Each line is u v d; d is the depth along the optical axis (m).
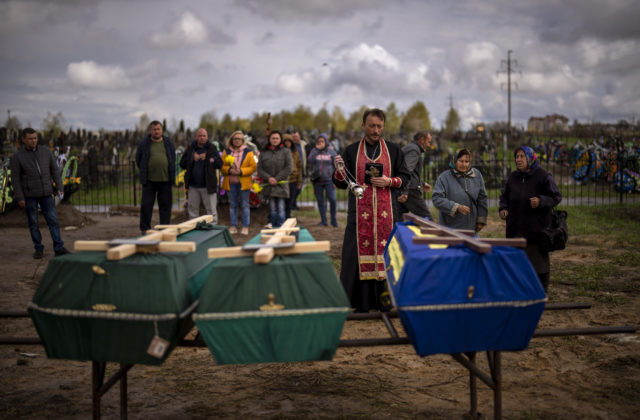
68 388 3.58
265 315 2.41
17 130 29.06
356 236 4.34
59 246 8.10
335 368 3.97
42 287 2.46
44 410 3.24
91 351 2.46
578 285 6.48
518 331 2.57
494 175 21.20
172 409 3.26
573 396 3.42
